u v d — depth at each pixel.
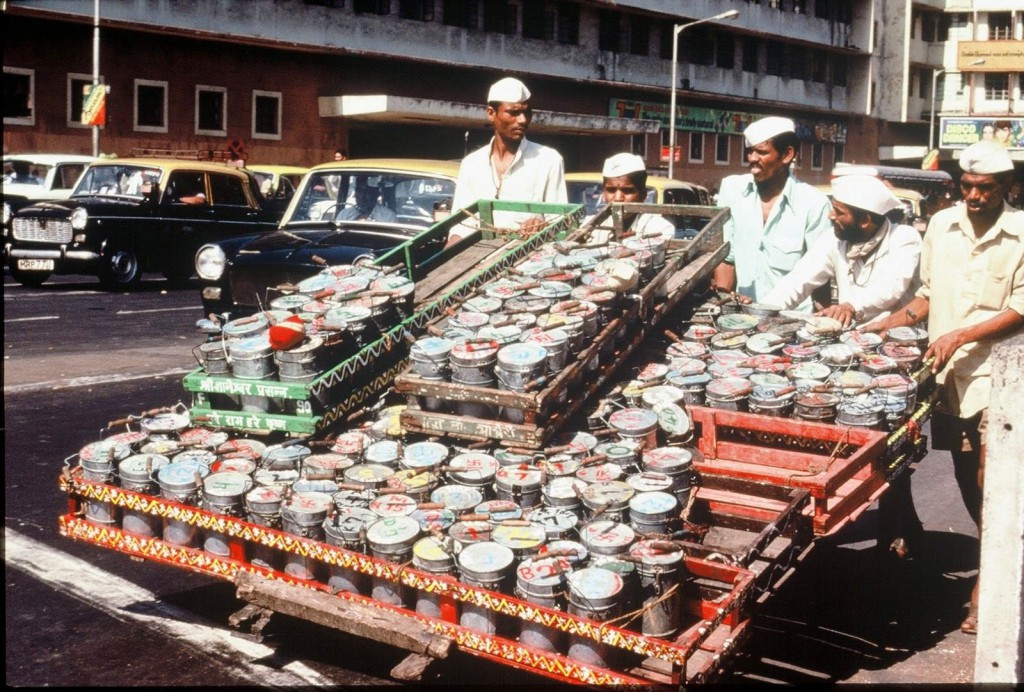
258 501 4.10
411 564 3.81
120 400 9.19
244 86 32.53
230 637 4.71
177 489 4.27
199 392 4.83
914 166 66.50
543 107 41.84
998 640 3.75
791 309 5.91
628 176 6.36
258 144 33.00
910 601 5.46
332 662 4.48
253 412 4.70
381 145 36.81
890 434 4.55
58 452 7.54
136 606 5.04
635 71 46.06
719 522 4.36
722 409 4.70
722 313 5.62
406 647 3.69
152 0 30.11
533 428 4.33
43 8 27.88
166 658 4.49
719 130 50.56
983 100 68.00
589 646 3.45
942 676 4.59
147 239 17.75
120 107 29.86
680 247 5.88
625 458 4.23
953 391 5.39
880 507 5.30
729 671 4.00
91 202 17.64
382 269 5.57
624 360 5.02
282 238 9.64
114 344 12.17
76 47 28.81
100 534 4.48
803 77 56.62
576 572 3.57
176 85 30.97
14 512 6.28
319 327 4.81
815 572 5.73
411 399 4.63
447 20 38.00
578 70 43.25
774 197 6.12
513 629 3.67
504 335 4.60
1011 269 5.18
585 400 4.64
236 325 4.90
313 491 4.20
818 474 4.18
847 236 5.61
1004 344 3.67
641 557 3.60
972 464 5.48
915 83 66.75
